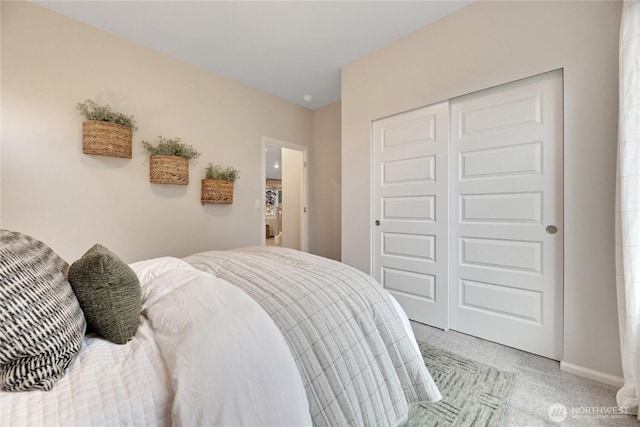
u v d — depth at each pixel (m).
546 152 1.76
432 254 2.31
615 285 1.50
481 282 2.06
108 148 2.21
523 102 1.84
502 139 1.93
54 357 0.61
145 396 0.59
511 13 1.85
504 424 1.24
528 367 1.68
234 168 3.28
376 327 1.09
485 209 2.03
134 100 2.49
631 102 1.31
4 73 1.89
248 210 3.43
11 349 0.57
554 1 1.68
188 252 2.87
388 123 2.59
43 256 0.82
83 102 2.21
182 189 2.82
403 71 2.44
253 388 0.65
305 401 0.73
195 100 2.92
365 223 2.77
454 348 1.92
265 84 3.40
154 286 1.06
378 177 2.68
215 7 2.08
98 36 2.29
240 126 3.34
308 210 4.28
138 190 2.51
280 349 0.75
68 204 2.14
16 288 0.61
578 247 1.62
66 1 1.99
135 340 0.79
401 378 1.08
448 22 2.15
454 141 2.18
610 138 1.51
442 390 1.47
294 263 1.43
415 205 2.42
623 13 1.35
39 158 2.02
